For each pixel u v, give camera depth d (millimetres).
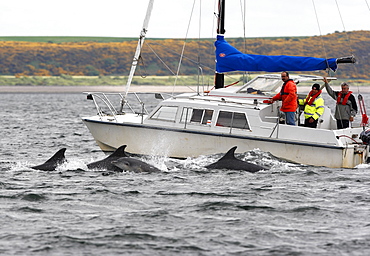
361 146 68812
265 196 53344
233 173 63531
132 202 50844
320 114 70812
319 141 66688
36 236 41312
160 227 43562
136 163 65188
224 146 70000
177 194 53781
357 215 47094
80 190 54969
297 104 71812
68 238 40969
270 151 68500
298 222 45156
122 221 45000
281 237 41438
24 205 49469
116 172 63750
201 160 69312
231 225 44188
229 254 38125
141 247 39344
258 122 68875
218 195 53469
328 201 51781
